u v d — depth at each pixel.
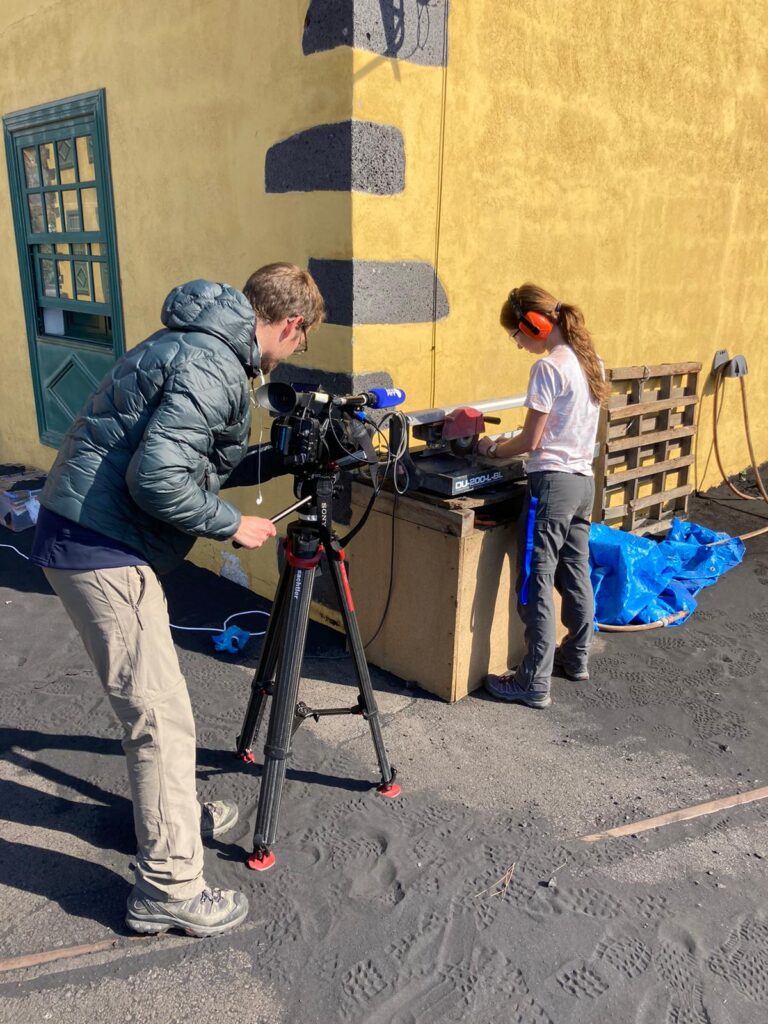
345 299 3.49
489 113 3.84
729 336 6.13
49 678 3.61
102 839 2.62
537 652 3.34
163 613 2.16
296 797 2.82
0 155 6.02
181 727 2.16
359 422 2.50
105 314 5.27
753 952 2.21
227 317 2.04
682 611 4.30
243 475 2.58
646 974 2.14
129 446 2.03
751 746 3.18
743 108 5.49
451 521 3.18
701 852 2.59
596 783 2.93
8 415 6.92
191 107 4.10
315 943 2.22
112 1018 1.99
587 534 3.43
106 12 4.55
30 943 2.21
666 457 5.27
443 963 2.16
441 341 3.93
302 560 2.41
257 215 3.86
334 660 3.77
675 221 5.25
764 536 5.57
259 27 3.58
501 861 2.53
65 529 2.06
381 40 3.29
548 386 3.06
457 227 3.84
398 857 2.54
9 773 2.94
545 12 3.97
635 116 4.69
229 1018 2.00
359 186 3.36
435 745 3.14
